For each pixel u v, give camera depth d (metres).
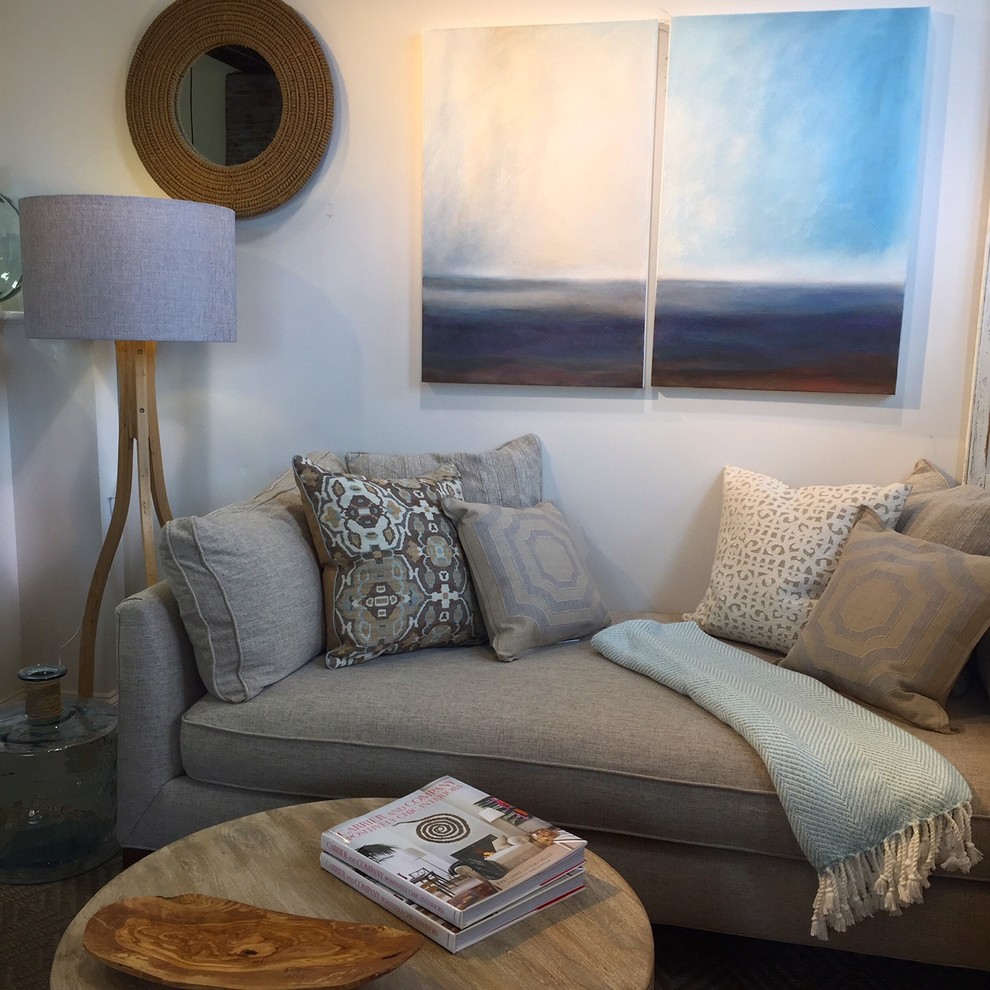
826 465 2.55
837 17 2.37
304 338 2.81
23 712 2.27
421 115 2.63
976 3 2.32
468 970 1.21
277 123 2.71
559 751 1.81
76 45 2.79
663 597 2.70
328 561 2.23
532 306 2.62
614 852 1.80
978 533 2.00
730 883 1.75
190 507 2.94
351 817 1.58
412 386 2.76
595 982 1.20
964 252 2.41
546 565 2.31
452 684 2.03
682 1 2.47
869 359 2.45
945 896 1.67
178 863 1.44
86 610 2.66
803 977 1.87
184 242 2.30
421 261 2.69
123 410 2.57
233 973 1.14
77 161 2.84
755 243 2.47
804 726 1.77
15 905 2.06
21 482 2.86
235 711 1.97
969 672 2.02
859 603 1.97
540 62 2.53
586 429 2.67
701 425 2.61
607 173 2.53
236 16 2.67
